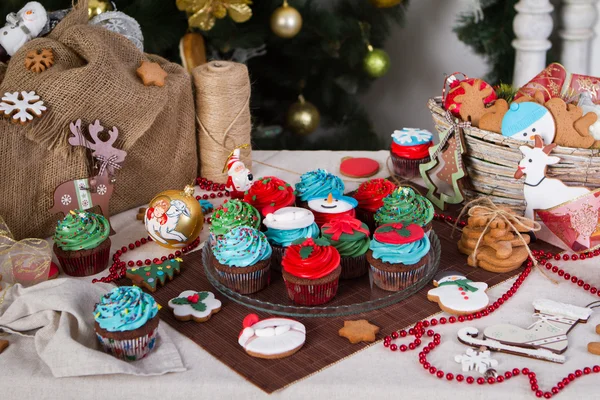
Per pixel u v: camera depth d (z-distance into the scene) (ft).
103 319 4.15
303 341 4.26
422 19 8.35
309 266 4.42
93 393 4.12
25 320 4.35
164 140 5.33
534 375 4.09
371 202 5.02
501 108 4.93
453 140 5.12
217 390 4.10
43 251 4.75
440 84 8.59
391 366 4.18
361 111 7.68
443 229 5.09
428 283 4.64
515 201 5.04
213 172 5.61
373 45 7.43
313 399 4.07
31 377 4.15
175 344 4.32
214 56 7.03
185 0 6.00
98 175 5.02
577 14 7.38
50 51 4.97
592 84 4.94
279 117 7.38
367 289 4.61
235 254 4.51
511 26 7.22
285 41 7.00
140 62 5.19
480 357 4.17
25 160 4.88
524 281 4.66
